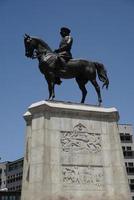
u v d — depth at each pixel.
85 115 15.38
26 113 16.20
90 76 16.42
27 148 15.54
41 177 13.38
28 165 15.12
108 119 15.78
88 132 15.16
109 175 14.77
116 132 15.56
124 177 14.79
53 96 15.27
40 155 13.80
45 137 14.16
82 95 16.70
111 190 14.51
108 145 15.33
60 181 13.81
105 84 16.70
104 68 16.95
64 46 16.25
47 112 14.59
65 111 14.98
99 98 16.30
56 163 14.05
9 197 39.66
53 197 13.42
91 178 14.42
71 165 14.30
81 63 16.28
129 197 14.55
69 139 14.67
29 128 15.82
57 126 14.64
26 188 14.93
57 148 14.30
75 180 14.11
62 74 15.95
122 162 15.07
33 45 15.90
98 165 14.79
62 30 16.84
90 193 14.15
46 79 15.66
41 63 15.66
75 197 13.82
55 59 15.69
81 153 14.68
